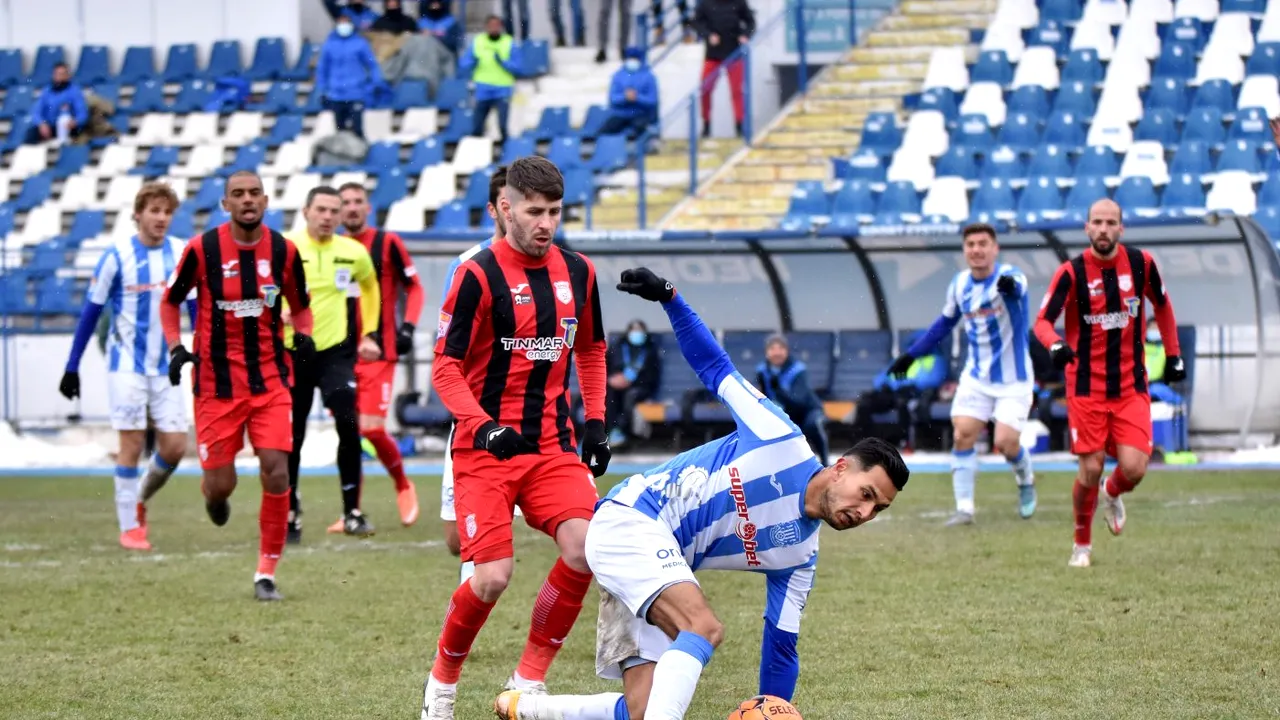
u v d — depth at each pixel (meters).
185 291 16.59
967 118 44.62
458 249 36.38
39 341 39.72
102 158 53.34
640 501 9.88
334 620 15.32
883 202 42.22
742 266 36.88
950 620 14.77
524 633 14.70
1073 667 12.61
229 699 11.89
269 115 54.06
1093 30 47.66
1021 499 23.25
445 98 53.62
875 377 36.47
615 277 37.66
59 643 14.15
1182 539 20.12
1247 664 12.59
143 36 58.44
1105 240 17.98
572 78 53.78
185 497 29.02
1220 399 34.50
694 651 9.08
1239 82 45.03
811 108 47.72
